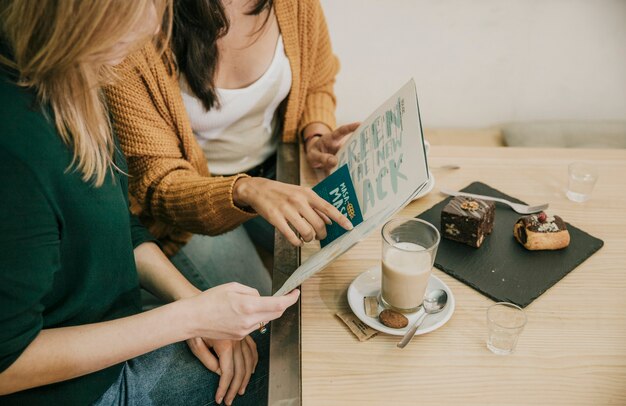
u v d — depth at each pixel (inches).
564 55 86.3
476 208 41.3
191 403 39.7
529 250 40.8
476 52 86.1
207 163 59.2
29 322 30.3
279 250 41.9
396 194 33.5
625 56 85.7
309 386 30.4
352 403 29.5
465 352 32.6
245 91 55.4
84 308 35.8
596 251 40.8
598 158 52.9
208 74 51.2
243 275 58.5
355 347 33.1
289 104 59.1
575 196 46.6
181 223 50.7
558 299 36.5
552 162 52.2
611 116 91.1
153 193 51.0
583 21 83.5
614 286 37.6
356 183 39.4
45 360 31.2
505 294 36.7
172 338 33.8
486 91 89.4
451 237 41.9
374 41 85.5
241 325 33.8
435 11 83.0
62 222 31.2
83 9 25.8
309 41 58.9
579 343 33.2
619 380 30.8
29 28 26.7
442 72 87.8
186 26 48.2
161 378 39.6
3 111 27.8
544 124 87.8
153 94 50.3
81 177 31.7
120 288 38.1
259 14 52.9
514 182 49.1
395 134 37.1
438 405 29.4
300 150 56.5
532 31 84.5
